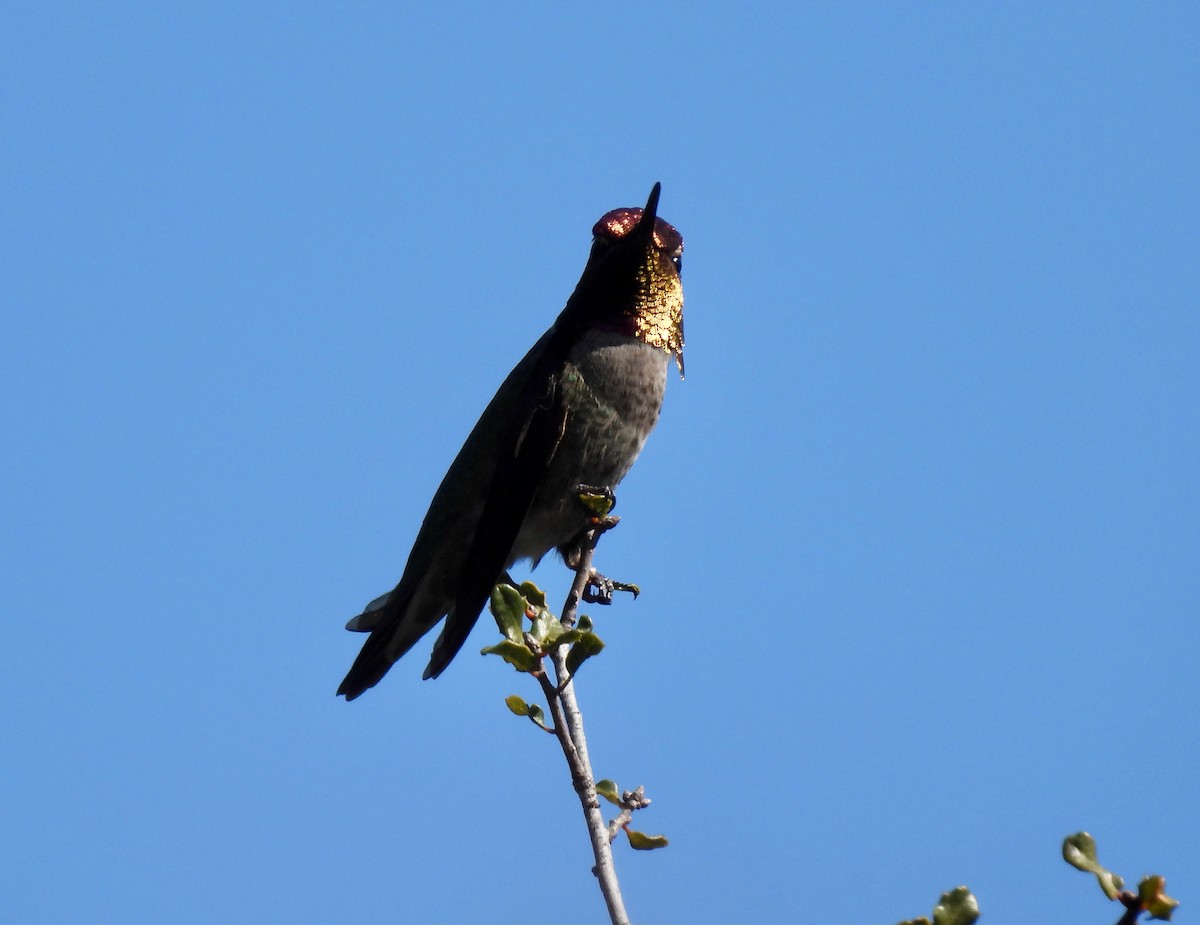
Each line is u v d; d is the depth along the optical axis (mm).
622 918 5312
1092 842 4281
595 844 5566
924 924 4316
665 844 5676
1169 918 4105
